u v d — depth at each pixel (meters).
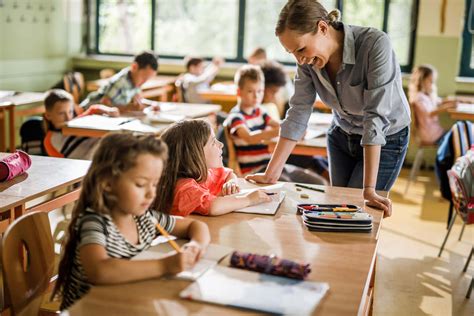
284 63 7.53
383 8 7.00
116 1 7.91
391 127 2.59
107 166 1.46
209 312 1.30
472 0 6.89
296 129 2.57
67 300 1.54
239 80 4.09
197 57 6.89
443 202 5.45
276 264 1.50
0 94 5.43
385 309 3.20
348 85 2.46
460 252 4.14
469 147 4.19
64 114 4.27
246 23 7.58
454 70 6.82
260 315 1.29
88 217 1.50
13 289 1.63
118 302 1.33
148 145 1.47
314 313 1.31
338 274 1.54
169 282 1.43
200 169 2.05
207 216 1.99
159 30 7.85
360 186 2.74
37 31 7.10
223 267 1.53
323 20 2.25
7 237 1.61
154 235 1.67
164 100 7.16
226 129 4.05
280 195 2.27
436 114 5.80
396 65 2.46
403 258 3.98
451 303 3.31
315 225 1.89
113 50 8.02
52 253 1.85
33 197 2.35
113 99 5.04
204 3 7.66
